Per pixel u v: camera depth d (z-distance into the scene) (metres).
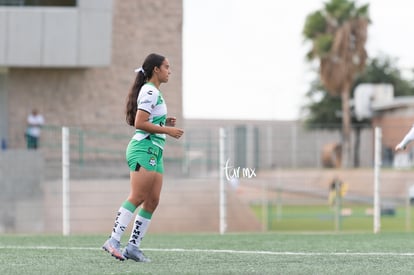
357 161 65.31
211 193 56.28
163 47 68.94
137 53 69.19
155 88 21.78
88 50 66.69
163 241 31.95
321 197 72.56
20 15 66.38
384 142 55.59
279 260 23.78
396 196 77.75
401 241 31.64
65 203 43.28
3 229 56.50
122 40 69.06
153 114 21.72
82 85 69.50
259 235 36.84
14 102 69.31
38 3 66.88
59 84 69.50
